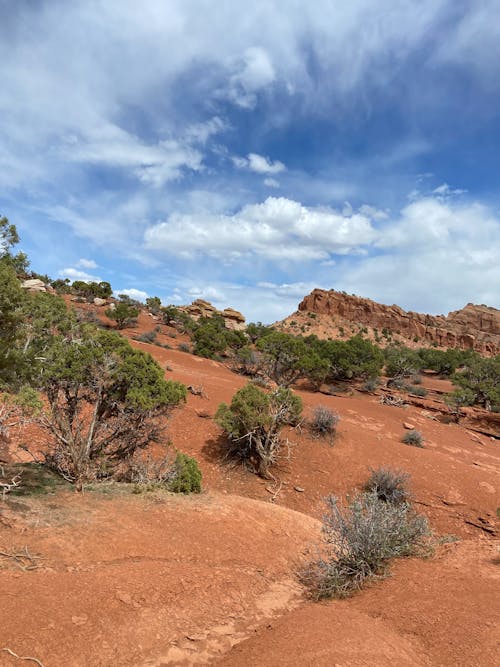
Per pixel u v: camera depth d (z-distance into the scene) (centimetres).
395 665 406
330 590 652
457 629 466
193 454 1678
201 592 587
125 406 1072
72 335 1102
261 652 441
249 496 1512
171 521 848
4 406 725
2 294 710
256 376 3819
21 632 402
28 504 807
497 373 4216
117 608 489
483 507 1620
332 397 3369
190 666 428
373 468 1775
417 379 5259
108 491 984
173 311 6144
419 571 668
